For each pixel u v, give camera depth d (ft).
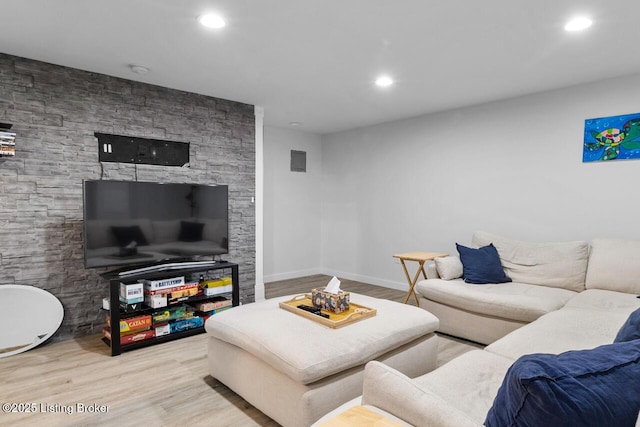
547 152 12.38
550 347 6.31
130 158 11.53
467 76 11.07
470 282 11.48
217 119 13.47
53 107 10.21
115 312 9.55
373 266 18.08
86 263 9.84
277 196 18.81
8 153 9.18
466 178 14.51
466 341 10.69
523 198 12.96
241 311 8.17
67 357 9.37
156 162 12.05
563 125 12.01
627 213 10.86
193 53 9.51
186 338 10.91
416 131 16.15
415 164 16.22
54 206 10.27
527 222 12.89
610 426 2.53
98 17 7.66
